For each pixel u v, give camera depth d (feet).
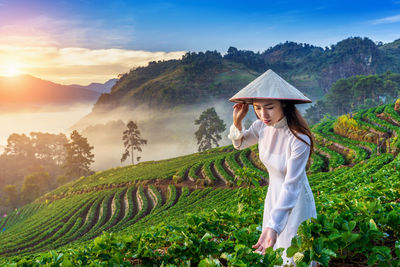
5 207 318.04
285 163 9.10
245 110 10.21
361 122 141.18
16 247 124.77
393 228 10.28
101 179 228.22
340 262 9.83
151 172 197.57
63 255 12.06
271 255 7.82
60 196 224.74
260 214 16.93
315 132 151.53
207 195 128.06
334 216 10.87
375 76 472.03
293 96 8.16
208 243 11.64
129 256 12.14
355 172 71.26
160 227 15.28
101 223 139.13
